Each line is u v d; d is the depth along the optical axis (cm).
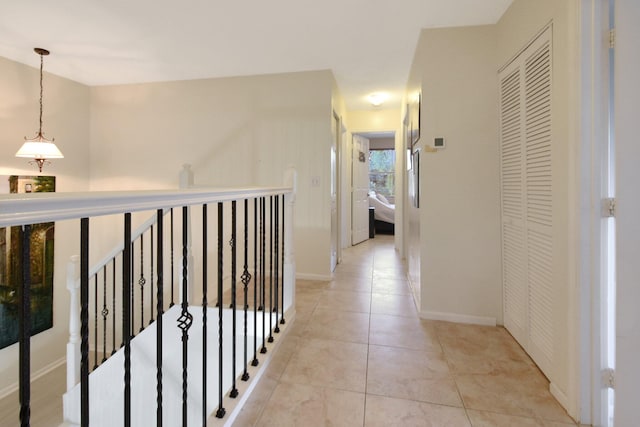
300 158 367
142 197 95
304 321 252
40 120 341
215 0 226
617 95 133
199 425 213
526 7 194
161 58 327
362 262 455
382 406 157
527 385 173
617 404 136
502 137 234
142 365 235
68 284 197
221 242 146
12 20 253
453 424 146
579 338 147
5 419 291
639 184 131
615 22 133
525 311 204
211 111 386
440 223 253
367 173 655
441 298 255
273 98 371
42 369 353
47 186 368
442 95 249
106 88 410
